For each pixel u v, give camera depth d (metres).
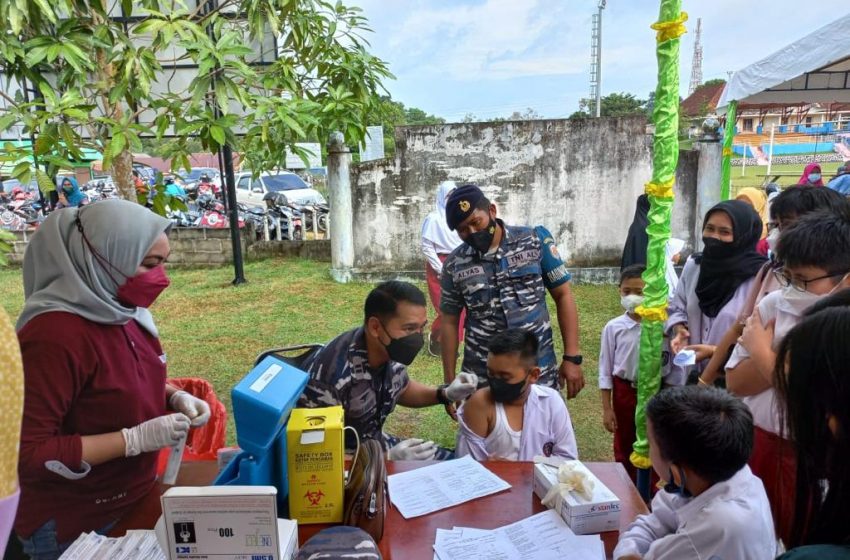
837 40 5.10
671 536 1.40
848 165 8.77
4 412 0.79
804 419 0.92
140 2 2.60
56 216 1.68
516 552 1.48
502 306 2.61
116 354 1.68
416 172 7.45
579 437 3.69
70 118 2.54
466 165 7.37
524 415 2.19
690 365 2.40
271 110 2.60
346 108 2.89
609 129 7.07
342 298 7.02
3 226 10.65
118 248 1.66
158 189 2.93
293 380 1.55
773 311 1.87
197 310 6.76
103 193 13.77
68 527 1.68
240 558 1.29
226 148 7.57
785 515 1.79
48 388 1.53
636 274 2.78
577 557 1.46
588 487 1.60
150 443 1.62
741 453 1.35
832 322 0.91
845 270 1.70
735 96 7.14
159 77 3.50
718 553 1.32
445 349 2.84
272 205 11.45
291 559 1.37
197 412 1.92
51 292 1.62
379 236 7.68
